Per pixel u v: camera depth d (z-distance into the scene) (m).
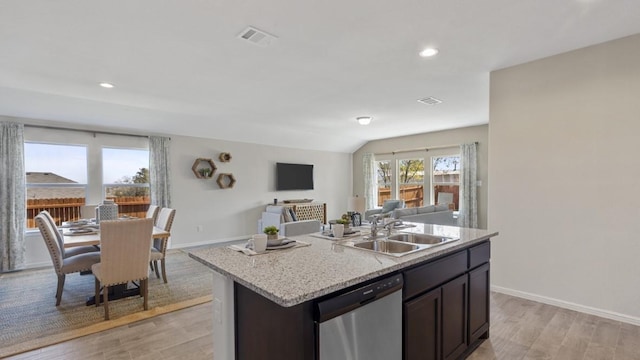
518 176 3.18
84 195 5.09
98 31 2.37
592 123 2.77
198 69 3.18
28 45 2.58
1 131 4.32
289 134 7.06
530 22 2.32
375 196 8.55
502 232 3.29
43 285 3.80
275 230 2.09
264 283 1.35
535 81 3.06
